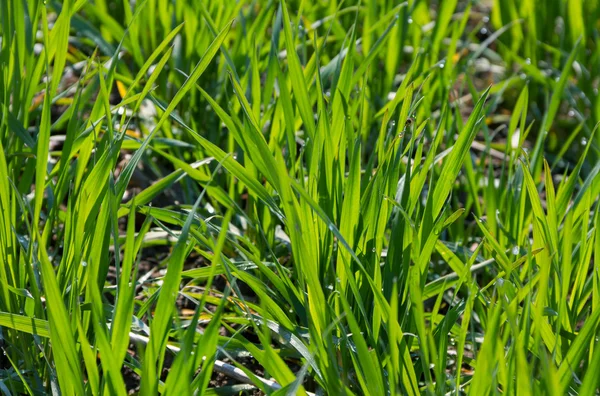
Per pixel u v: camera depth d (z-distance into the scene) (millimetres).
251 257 762
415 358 789
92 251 719
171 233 764
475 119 748
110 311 753
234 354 795
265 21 990
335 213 774
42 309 734
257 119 896
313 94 889
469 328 854
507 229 865
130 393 792
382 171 758
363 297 753
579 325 879
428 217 738
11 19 865
